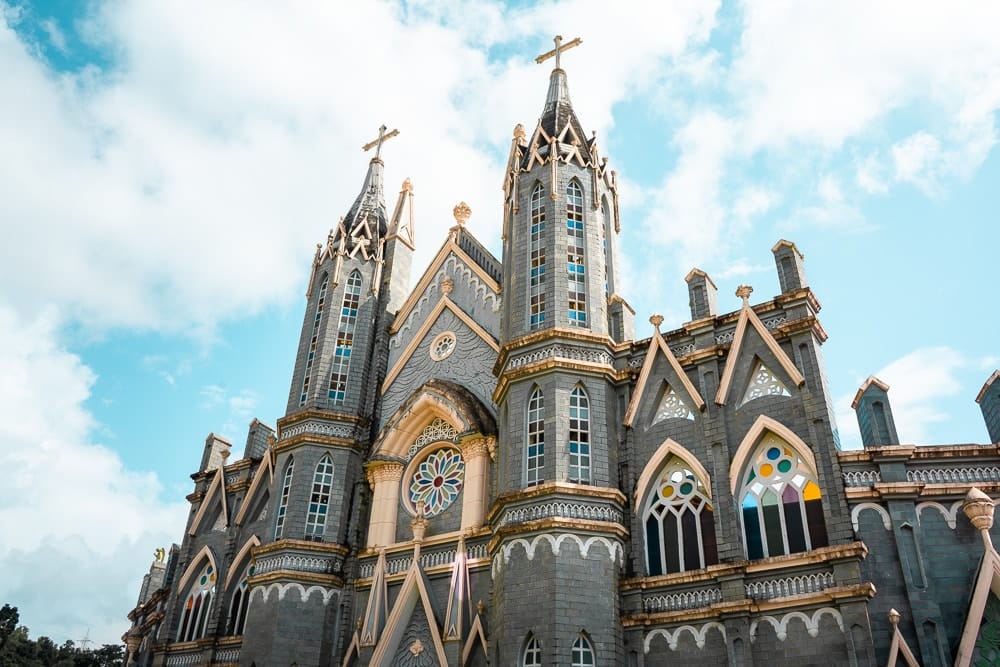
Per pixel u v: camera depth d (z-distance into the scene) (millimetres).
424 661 33875
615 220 42375
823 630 25703
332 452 42000
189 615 44906
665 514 31141
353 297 47406
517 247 38656
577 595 28812
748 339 32125
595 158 40906
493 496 36188
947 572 25859
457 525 37188
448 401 39562
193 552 46688
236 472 48188
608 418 33281
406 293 50094
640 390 33438
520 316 36656
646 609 29156
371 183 53688
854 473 28094
